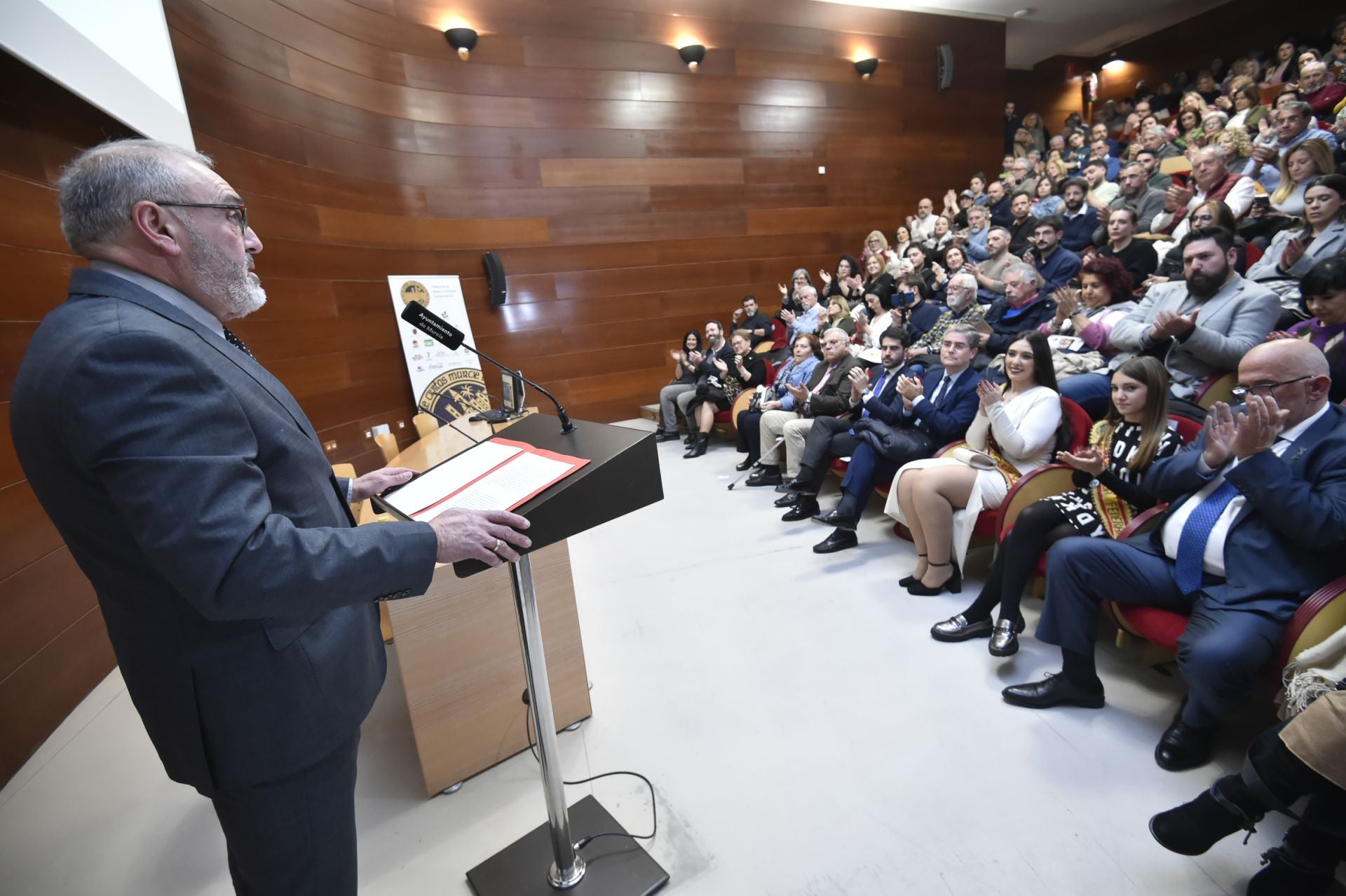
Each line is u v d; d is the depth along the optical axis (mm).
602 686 1908
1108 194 5027
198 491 660
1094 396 2525
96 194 760
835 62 6574
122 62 2578
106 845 1509
